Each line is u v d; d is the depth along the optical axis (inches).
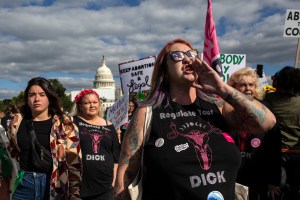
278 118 189.5
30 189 157.2
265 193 153.1
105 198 200.5
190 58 89.5
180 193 82.7
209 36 135.8
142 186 89.7
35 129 161.8
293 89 189.9
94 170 197.8
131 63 382.9
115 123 365.7
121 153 91.4
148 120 88.3
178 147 84.4
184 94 92.7
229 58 317.7
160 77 94.2
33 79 165.6
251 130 90.0
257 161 150.1
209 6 135.3
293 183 179.9
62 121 167.0
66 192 160.1
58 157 160.1
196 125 87.6
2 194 167.3
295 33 292.4
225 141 87.6
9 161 164.7
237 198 105.9
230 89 86.7
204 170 83.7
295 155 182.7
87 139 203.0
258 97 164.1
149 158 86.3
